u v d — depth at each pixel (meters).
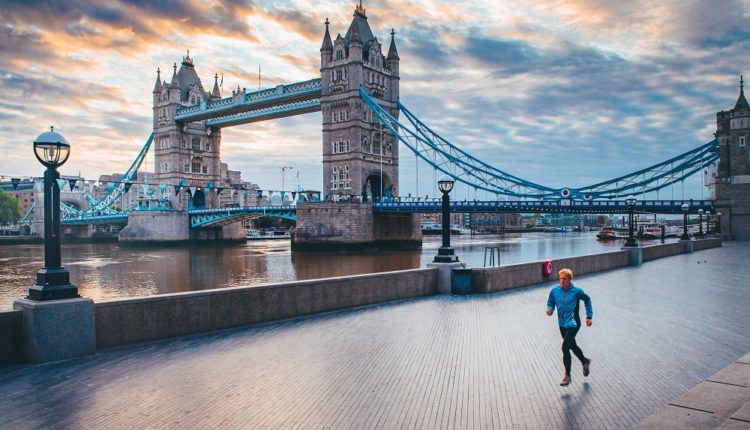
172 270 71.62
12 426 9.09
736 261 42.56
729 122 93.12
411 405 9.99
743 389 8.01
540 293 23.89
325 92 121.06
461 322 17.47
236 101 136.88
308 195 110.19
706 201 89.62
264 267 74.00
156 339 14.93
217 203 161.50
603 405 9.99
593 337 15.38
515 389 10.88
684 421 6.88
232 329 16.39
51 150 13.33
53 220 13.56
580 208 94.50
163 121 155.25
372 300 20.81
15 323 12.91
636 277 30.66
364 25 125.75
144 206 154.88
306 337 15.40
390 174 126.50
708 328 16.59
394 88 127.12
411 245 121.06
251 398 10.39
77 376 11.81
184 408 9.89
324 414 9.58
